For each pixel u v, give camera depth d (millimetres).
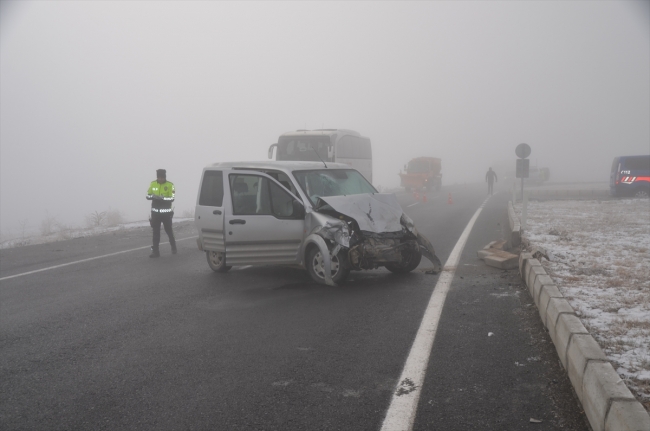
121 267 11109
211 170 10109
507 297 7555
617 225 14680
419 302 7438
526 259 8422
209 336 6203
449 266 10016
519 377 4715
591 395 3811
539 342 5602
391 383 4691
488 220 18844
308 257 8852
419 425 3932
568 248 10672
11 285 9602
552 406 4148
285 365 5203
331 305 7430
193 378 4957
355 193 9672
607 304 6426
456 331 6090
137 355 5637
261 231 9125
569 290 7184
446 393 4449
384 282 8789
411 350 5500
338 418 4078
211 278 9625
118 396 4609
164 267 10938
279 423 4031
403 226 9172
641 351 4824
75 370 5262
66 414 4293
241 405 4355
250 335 6188
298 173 9367
